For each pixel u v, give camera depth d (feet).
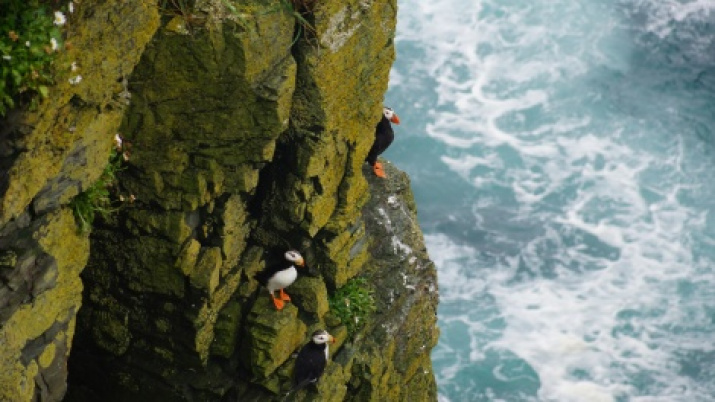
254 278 85.71
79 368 88.89
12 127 60.08
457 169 174.40
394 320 97.04
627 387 148.25
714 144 182.70
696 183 176.14
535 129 181.06
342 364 90.94
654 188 174.70
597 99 186.39
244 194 83.61
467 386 146.20
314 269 89.25
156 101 77.36
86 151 66.13
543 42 192.65
